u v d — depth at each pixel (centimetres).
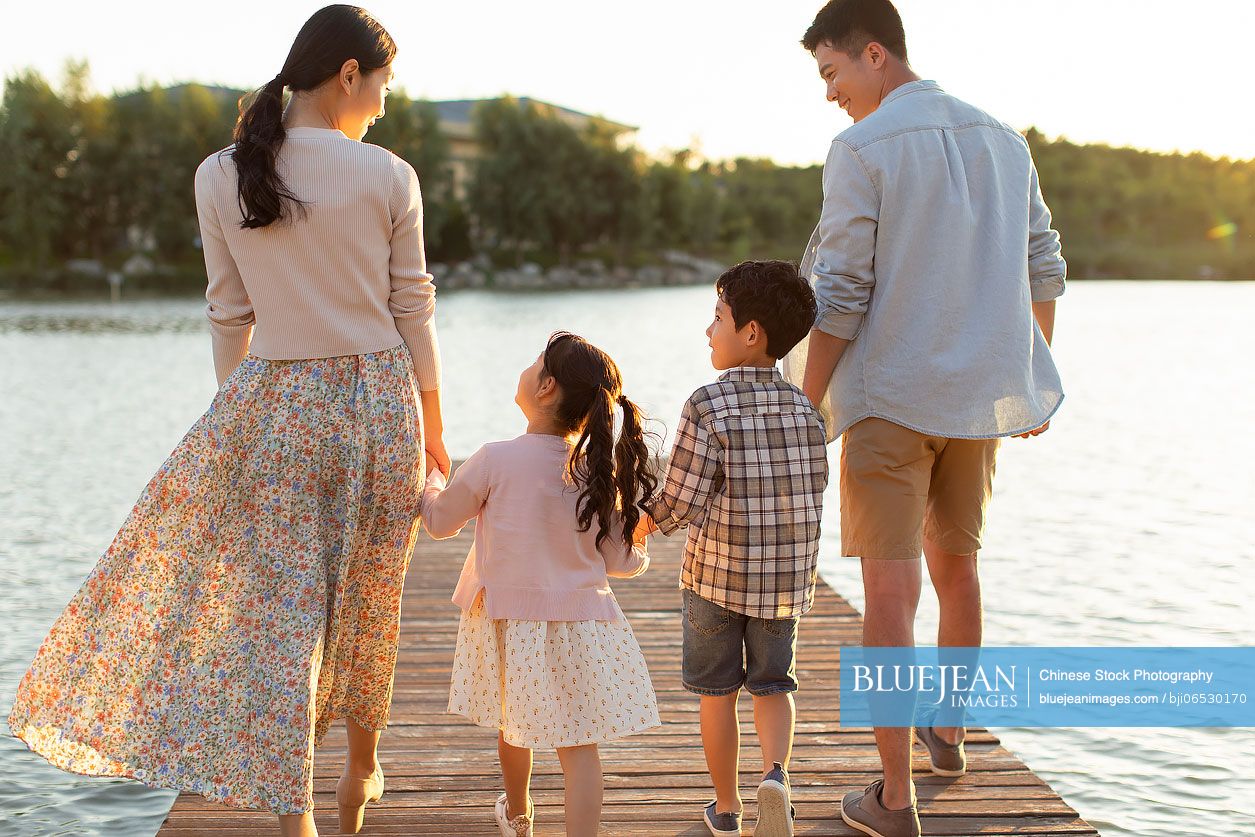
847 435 245
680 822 257
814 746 305
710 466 230
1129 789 343
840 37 252
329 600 216
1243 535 729
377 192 213
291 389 212
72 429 1259
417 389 229
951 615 269
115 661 210
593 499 224
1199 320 3350
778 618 234
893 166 234
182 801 266
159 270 5078
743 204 8100
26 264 4984
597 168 6366
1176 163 9250
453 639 419
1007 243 240
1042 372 251
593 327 3130
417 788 276
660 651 415
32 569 634
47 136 4919
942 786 274
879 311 238
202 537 212
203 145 5116
